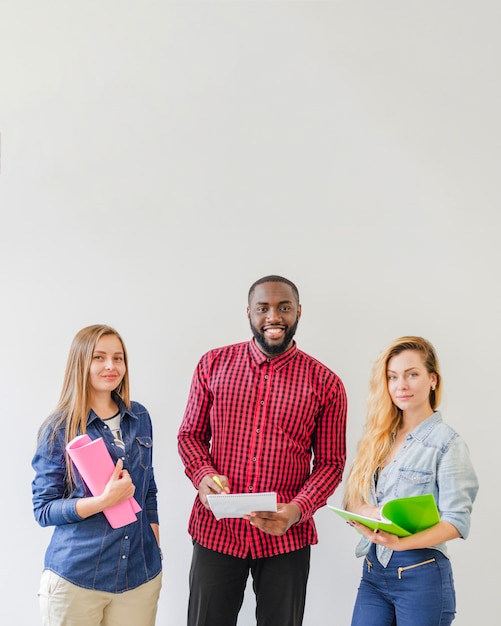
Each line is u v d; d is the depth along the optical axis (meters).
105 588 1.92
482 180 2.59
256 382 2.15
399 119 2.61
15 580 2.54
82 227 2.64
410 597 1.85
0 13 2.73
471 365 2.54
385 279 2.57
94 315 2.62
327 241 2.59
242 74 2.65
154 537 2.09
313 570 2.51
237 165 2.63
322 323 2.57
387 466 1.98
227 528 2.10
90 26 2.71
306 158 2.61
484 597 2.48
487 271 2.56
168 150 2.64
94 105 2.68
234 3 2.68
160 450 2.56
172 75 2.67
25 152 2.68
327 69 2.63
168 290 2.61
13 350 2.62
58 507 1.89
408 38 2.64
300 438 2.14
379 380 2.05
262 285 2.14
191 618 2.14
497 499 2.50
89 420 2.00
